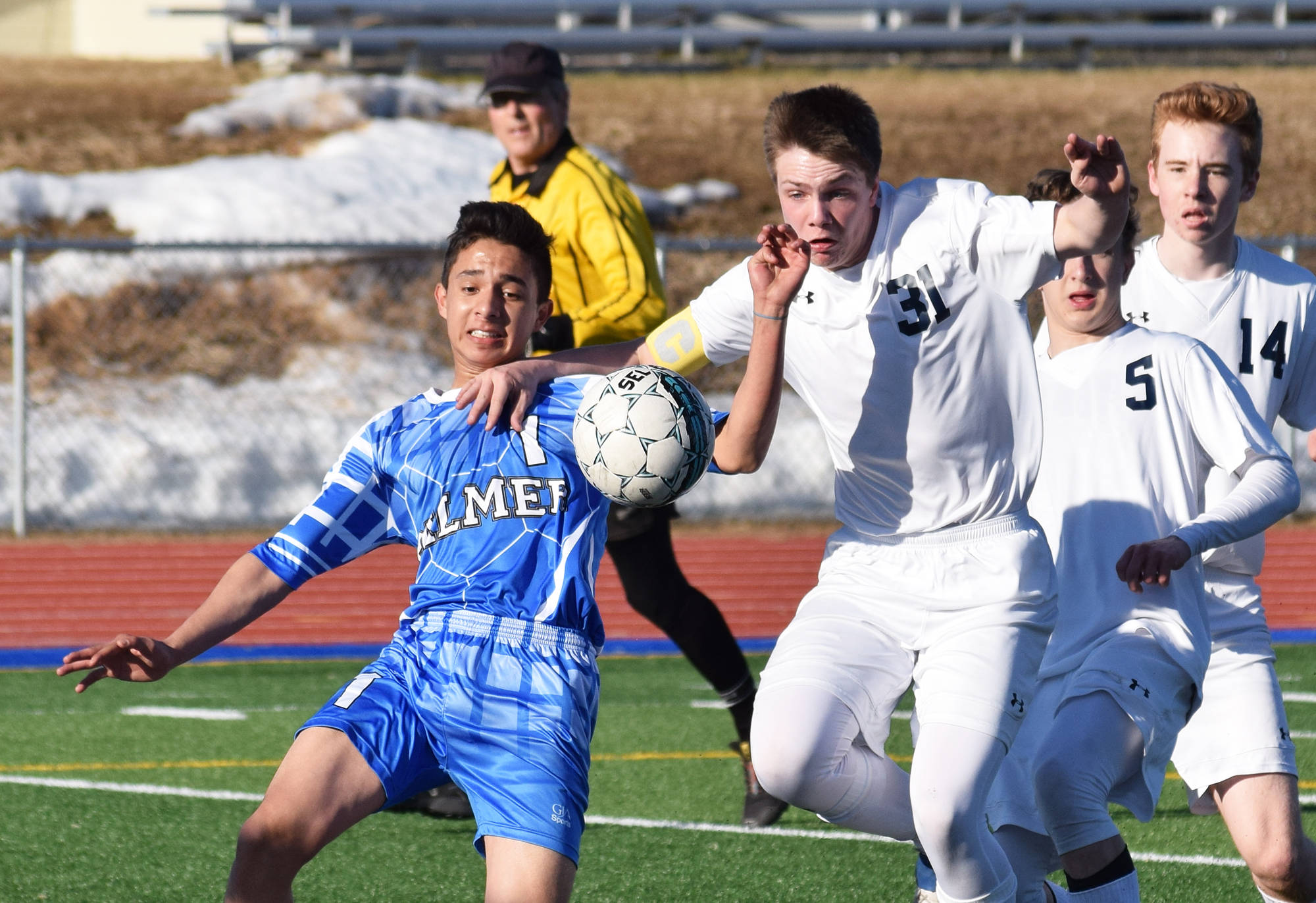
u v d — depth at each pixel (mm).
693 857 16969
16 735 24781
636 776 21516
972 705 11172
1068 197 14172
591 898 15305
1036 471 12070
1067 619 12984
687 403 11062
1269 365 14477
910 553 12094
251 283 63531
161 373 58125
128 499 49250
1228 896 15117
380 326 62219
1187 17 102312
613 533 18672
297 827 10031
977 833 10930
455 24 101188
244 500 50156
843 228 11461
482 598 10852
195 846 17469
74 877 16125
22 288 44844
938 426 11836
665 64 99688
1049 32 98375
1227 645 13273
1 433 51844
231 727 25562
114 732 25062
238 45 99250
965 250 11578
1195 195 14086
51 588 40438
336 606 39375
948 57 101625
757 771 11664
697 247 42469
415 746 10570
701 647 18812
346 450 11672
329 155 75375
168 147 76875
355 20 101250
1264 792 12648
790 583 41500
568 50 99000
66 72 92250
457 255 11961
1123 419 13133
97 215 67688
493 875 10266
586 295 19766
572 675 10742
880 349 11797
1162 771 12492
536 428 11328
